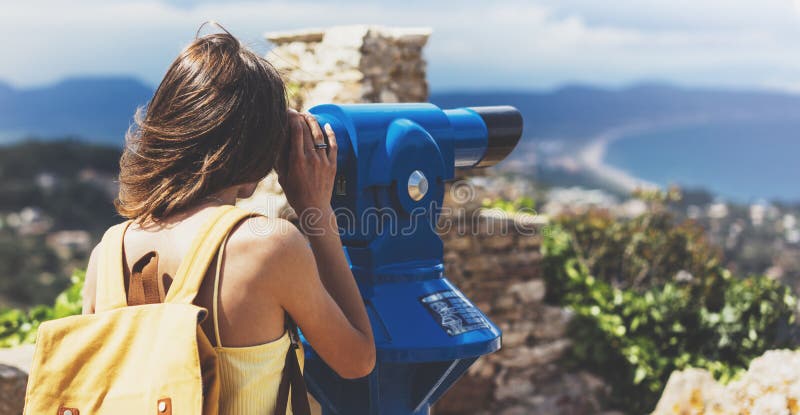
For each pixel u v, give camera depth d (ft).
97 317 4.70
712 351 18.21
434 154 6.63
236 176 5.05
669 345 18.58
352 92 14.70
